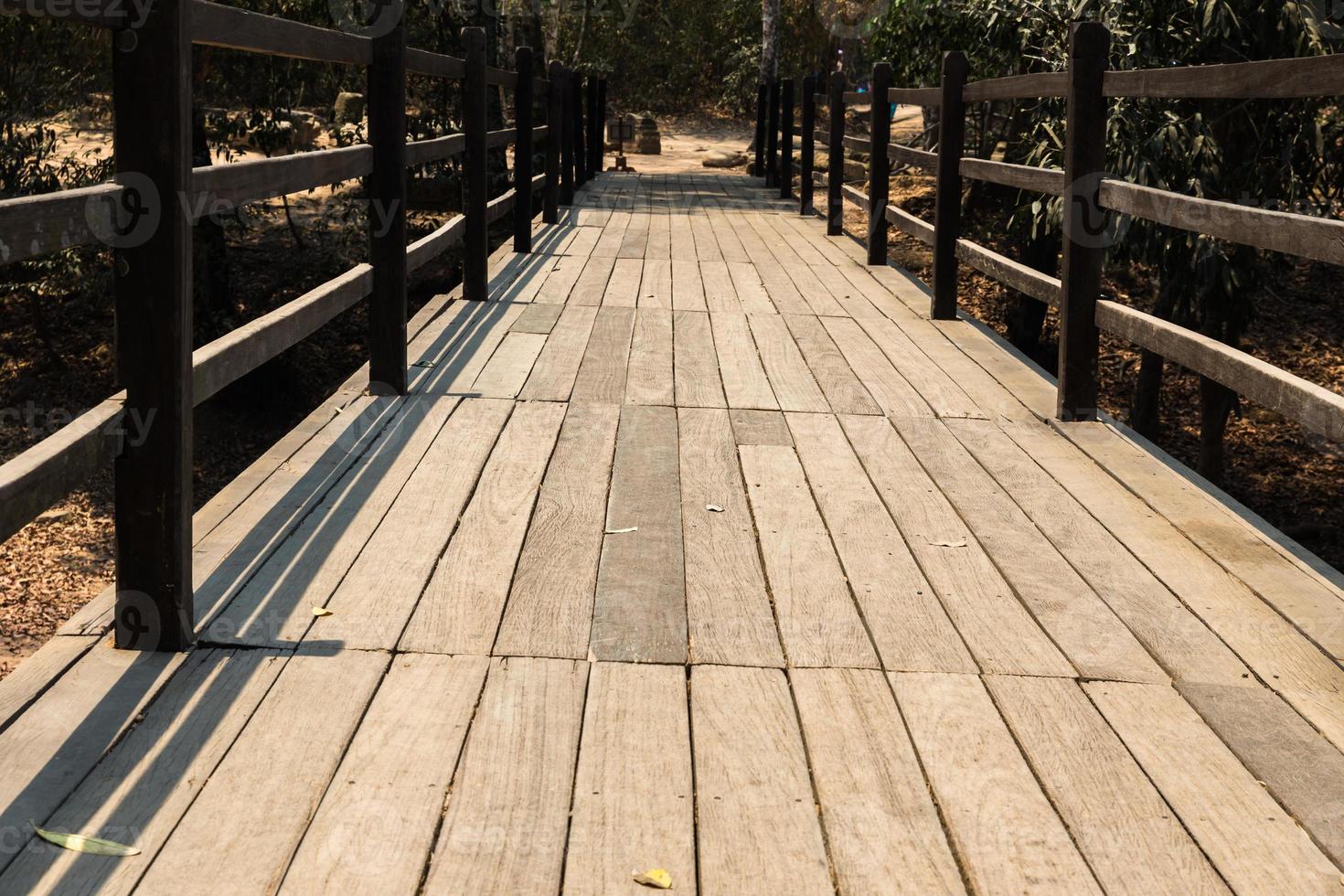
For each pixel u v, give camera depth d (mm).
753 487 3785
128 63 2387
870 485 3842
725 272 8016
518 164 8367
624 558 3195
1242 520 3562
